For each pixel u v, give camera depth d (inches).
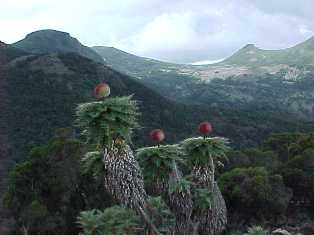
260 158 1886.1
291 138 2210.9
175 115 4586.6
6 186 1980.8
